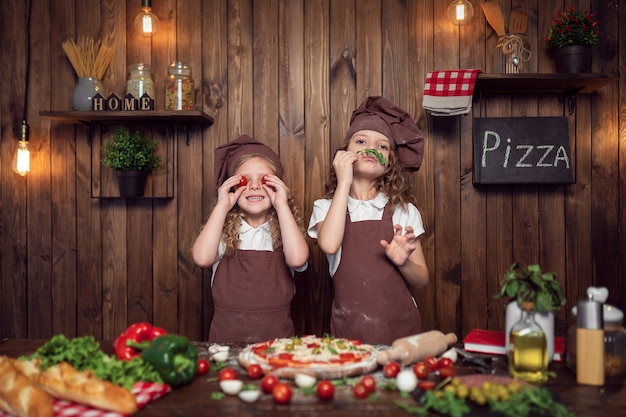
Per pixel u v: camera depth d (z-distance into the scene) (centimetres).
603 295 141
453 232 273
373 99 239
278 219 228
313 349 149
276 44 275
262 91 275
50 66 279
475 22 272
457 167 272
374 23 273
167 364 134
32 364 134
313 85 274
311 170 274
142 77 263
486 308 272
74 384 123
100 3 277
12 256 280
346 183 219
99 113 252
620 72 271
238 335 221
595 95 272
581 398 126
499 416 114
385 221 225
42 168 279
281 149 274
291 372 137
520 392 120
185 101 260
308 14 275
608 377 140
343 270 223
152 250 277
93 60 267
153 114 252
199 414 119
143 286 277
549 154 264
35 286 279
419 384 129
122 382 129
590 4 272
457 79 249
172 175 271
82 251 278
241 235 229
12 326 279
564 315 271
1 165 280
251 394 125
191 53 275
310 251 275
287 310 228
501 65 264
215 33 275
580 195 271
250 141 241
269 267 226
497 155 264
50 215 279
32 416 114
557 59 259
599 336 134
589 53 255
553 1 273
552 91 269
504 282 146
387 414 118
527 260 272
